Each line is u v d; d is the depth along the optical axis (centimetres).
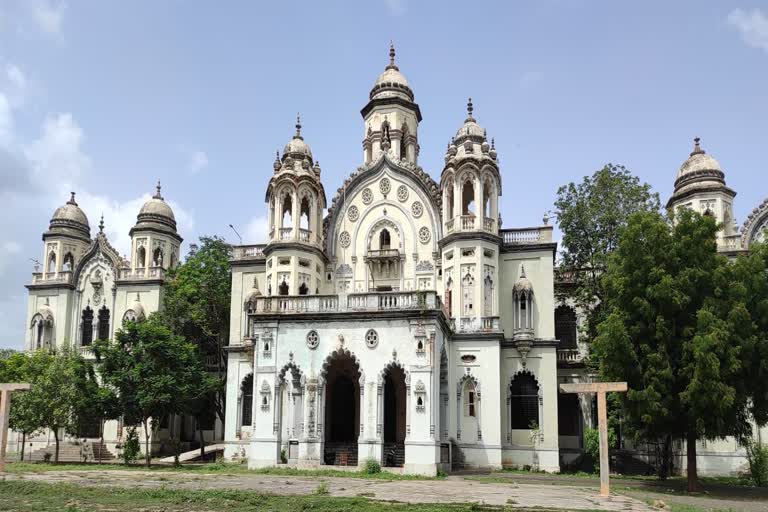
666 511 2036
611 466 4100
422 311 3369
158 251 5581
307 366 3484
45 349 4947
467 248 4191
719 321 2752
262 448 3450
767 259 3109
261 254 4878
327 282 4603
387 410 4138
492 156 4397
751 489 2994
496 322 4078
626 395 2873
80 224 5888
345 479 2939
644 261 2958
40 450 4969
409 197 4575
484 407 3994
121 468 3659
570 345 4691
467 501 2147
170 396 3916
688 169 4741
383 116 5038
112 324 5369
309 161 4766
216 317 5131
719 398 2653
